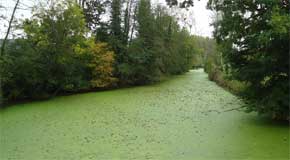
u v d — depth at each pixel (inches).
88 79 894.4
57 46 731.4
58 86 768.3
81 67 859.4
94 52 874.8
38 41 721.6
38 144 333.4
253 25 397.7
